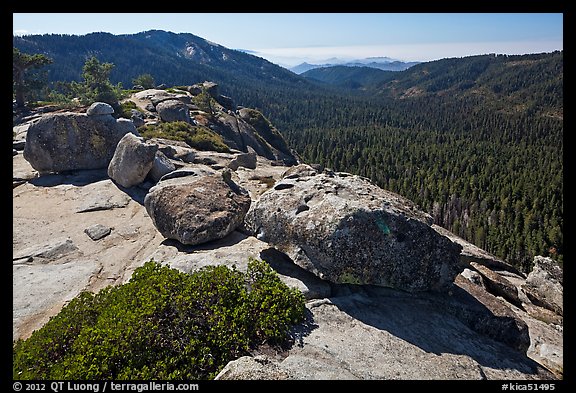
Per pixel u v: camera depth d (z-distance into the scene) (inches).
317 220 320.8
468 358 257.3
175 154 917.2
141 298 267.6
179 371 226.8
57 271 421.1
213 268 307.9
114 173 686.5
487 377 244.8
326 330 272.7
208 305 269.9
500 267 572.7
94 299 290.5
